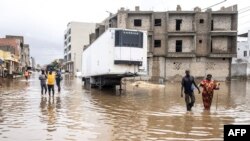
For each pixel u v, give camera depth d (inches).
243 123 475.2
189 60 2149.4
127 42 954.7
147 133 399.5
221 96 967.6
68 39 4525.1
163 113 570.9
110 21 2287.2
